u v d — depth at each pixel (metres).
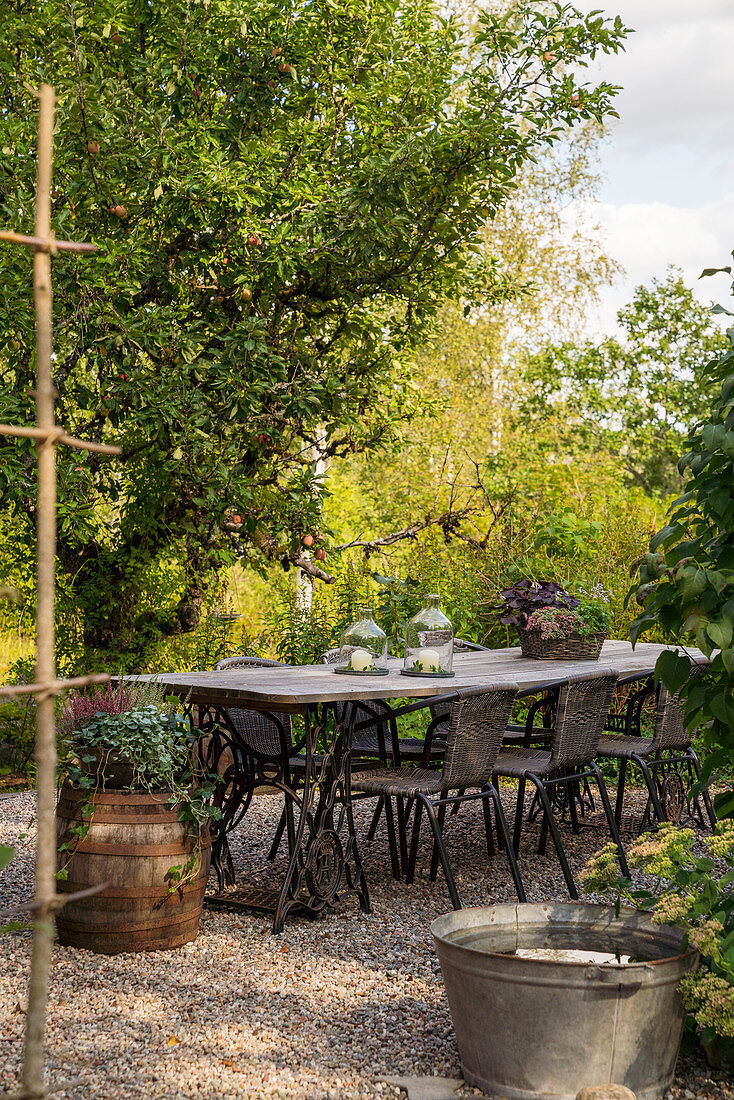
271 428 6.38
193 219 5.91
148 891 3.46
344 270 6.90
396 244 6.77
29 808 5.73
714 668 2.95
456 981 2.50
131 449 6.79
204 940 3.66
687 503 3.07
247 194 6.10
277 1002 3.07
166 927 3.52
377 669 4.50
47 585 1.09
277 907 3.81
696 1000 2.38
